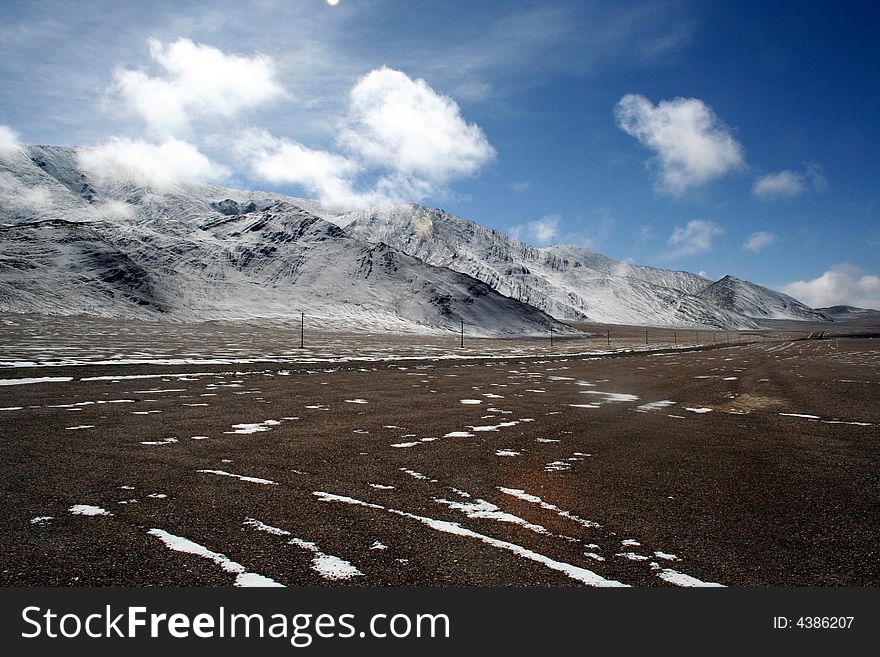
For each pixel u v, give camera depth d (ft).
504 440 37.58
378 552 17.76
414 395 63.36
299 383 73.00
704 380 91.45
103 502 22.11
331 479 26.53
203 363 96.89
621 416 50.26
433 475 27.73
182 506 21.83
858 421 48.52
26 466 27.48
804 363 144.87
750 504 23.39
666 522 20.99
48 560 16.71
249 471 27.66
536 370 108.68
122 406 49.16
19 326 237.04
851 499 24.26
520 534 19.52
